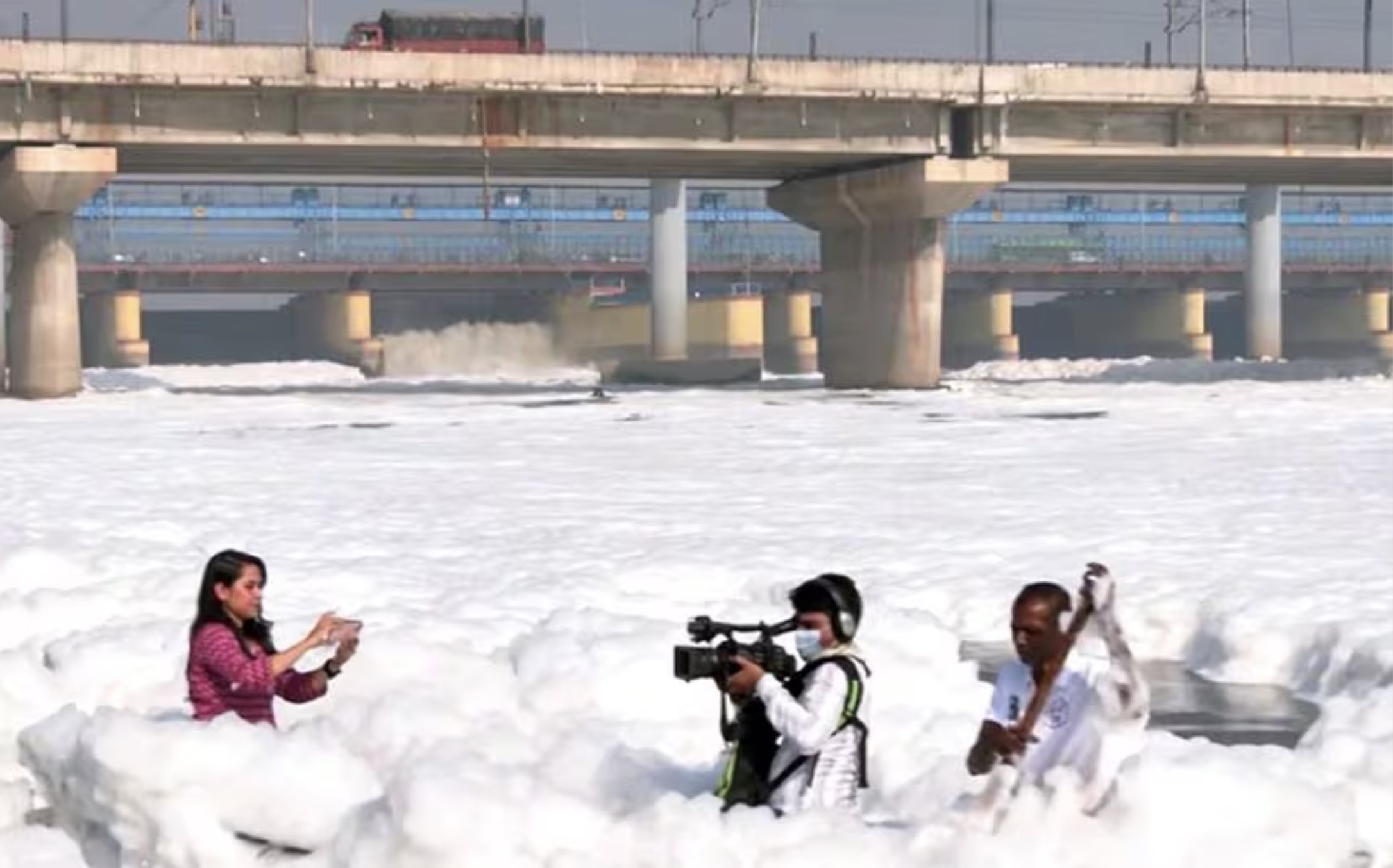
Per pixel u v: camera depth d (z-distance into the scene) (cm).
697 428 5131
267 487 3134
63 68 6500
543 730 1120
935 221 7800
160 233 15188
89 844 1010
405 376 13325
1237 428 4881
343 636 1068
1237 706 1454
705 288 17675
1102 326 18425
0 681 1242
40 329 7050
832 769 887
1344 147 7938
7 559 1839
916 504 2816
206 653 1032
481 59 6844
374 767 1007
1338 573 1923
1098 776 861
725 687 887
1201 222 17500
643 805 923
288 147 6925
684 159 7606
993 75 7456
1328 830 893
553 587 1788
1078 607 843
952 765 1013
